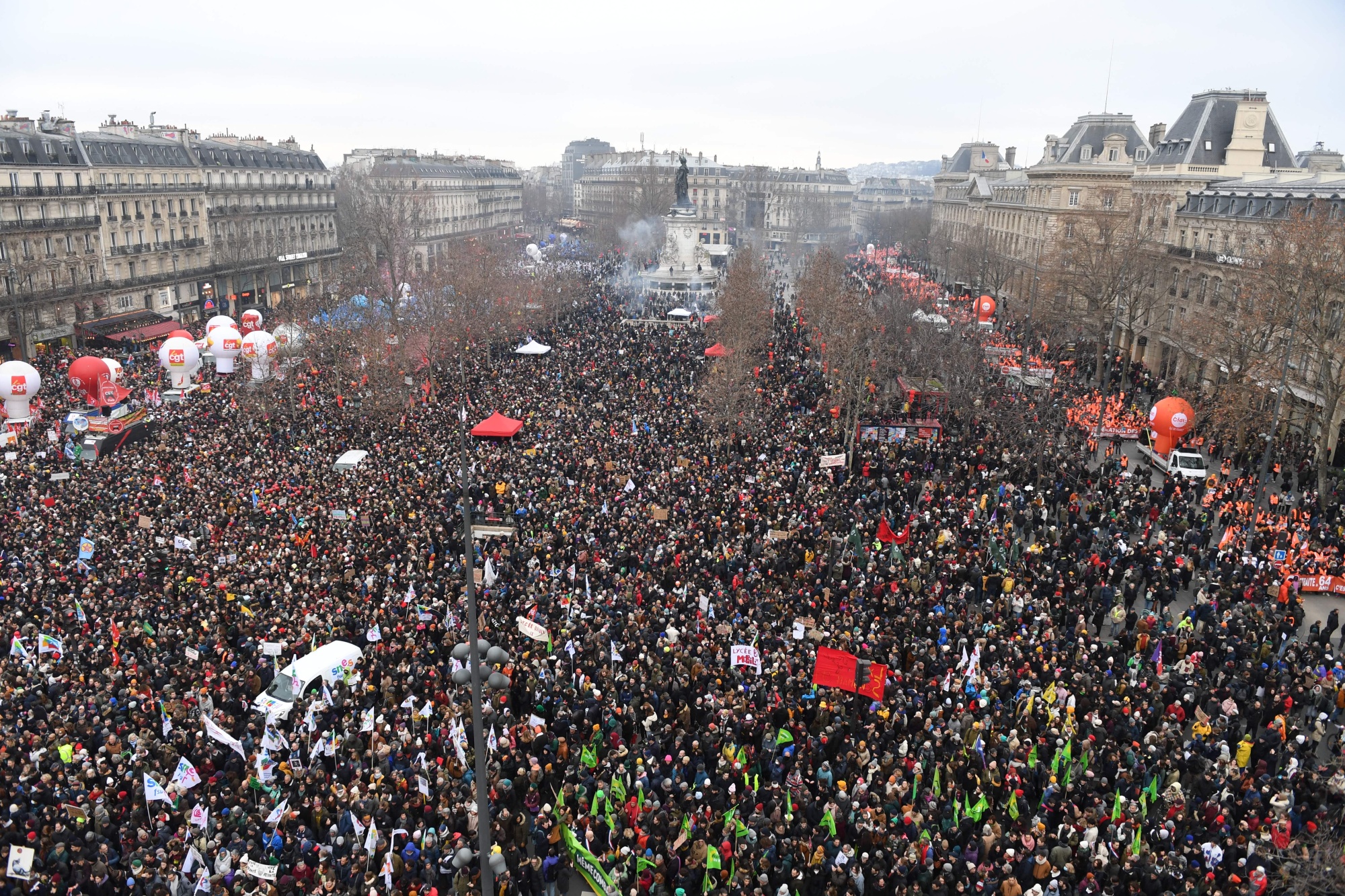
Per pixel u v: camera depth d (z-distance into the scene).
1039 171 135.12
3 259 97.00
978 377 73.75
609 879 25.16
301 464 59.28
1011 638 36.41
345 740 29.56
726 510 49.75
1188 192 97.12
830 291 97.56
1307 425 66.75
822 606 39.53
